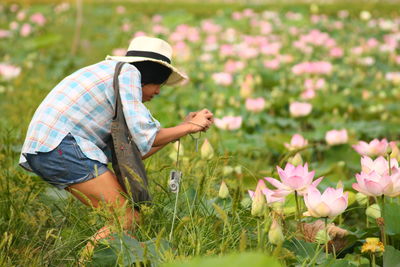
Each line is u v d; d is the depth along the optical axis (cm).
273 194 628
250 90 1549
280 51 2372
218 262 446
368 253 641
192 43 2438
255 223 699
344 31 2914
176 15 2886
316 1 4216
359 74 1961
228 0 4359
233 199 669
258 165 1077
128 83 682
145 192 688
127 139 681
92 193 688
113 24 2961
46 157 677
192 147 1082
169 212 739
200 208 734
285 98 1605
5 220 775
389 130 1376
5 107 1445
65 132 677
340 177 994
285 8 3209
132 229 684
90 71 697
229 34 2467
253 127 1371
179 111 1448
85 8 3144
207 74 1956
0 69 1634
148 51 725
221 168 930
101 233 671
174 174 702
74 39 2300
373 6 3672
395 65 2250
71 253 672
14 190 802
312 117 1566
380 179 619
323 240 627
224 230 635
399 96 1703
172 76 759
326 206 584
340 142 1125
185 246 626
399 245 684
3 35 2430
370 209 706
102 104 688
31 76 1808
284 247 631
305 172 629
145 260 561
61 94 688
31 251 699
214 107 1538
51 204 816
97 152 689
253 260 439
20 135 1070
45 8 3041
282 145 1173
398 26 3003
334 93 1748
